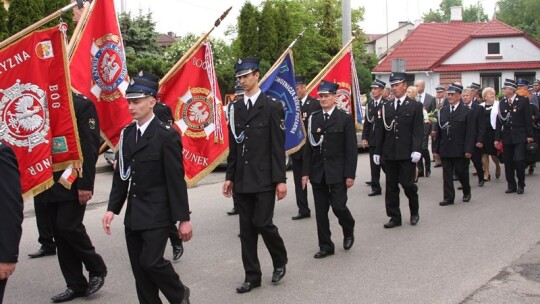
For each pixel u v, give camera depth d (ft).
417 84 48.62
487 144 41.55
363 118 39.29
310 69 83.97
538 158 43.96
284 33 67.87
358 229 27.55
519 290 18.48
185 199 15.10
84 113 18.42
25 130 17.39
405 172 27.55
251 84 19.27
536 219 28.91
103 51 22.65
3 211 11.36
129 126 15.67
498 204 33.09
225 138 25.18
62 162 17.87
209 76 24.93
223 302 18.04
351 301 17.80
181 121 24.48
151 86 15.12
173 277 15.11
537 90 59.36
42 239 23.94
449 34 128.98
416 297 17.98
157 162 15.01
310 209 32.94
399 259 22.31
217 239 26.22
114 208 15.62
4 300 18.69
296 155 30.12
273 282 19.69
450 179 33.22
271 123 19.11
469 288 18.74
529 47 120.26
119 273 21.39
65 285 20.22
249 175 18.88
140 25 72.28
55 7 45.14
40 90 17.63
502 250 23.30
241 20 66.54
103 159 55.16
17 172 11.76
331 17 103.45
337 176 22.48
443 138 33.30
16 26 42.45
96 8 22.54
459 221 28.81
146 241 14.80
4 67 17.22
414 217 28.32
